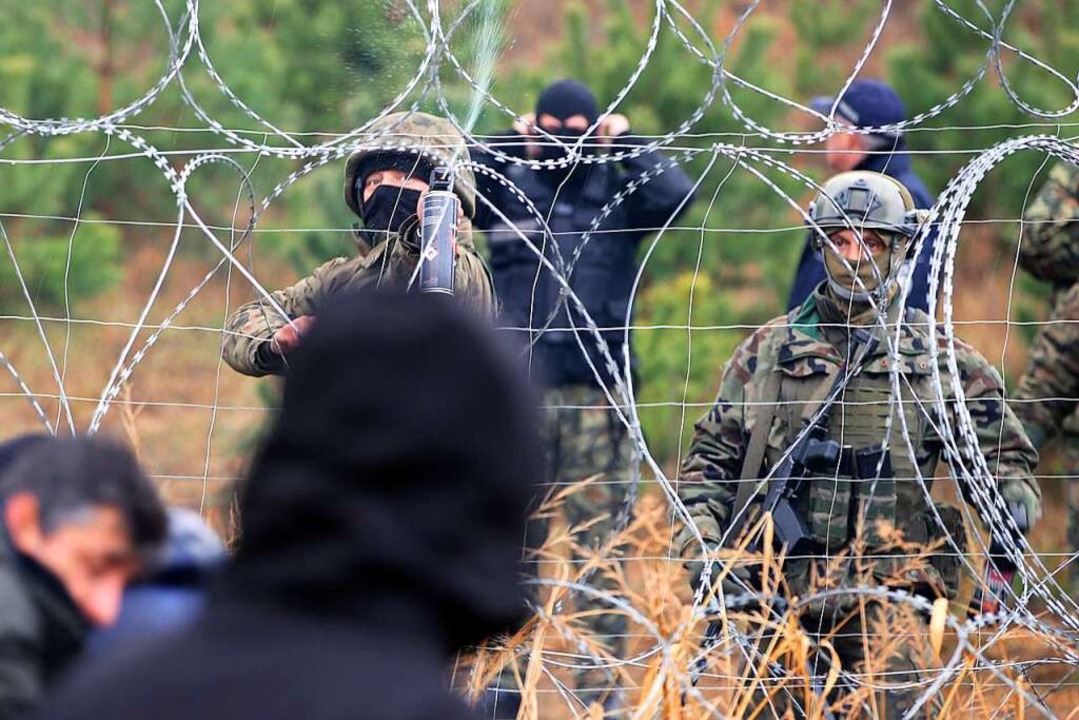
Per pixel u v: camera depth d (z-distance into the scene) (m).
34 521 6.36
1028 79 26.05
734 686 10.18
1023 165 24.19
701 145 27.22
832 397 12.03
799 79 32.03
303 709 4.17
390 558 4.36
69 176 28.16
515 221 15.89
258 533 4.46
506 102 26.14
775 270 25.59
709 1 29.50
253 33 30.19
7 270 26.11
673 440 21.28
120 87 30.56
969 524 10.86
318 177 27.45
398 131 12.59
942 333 12.64
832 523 12.04
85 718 4.30
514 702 11.09
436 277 10.72
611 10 29.94
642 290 25.45
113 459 6.50
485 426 4.45
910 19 33.62
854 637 11.92
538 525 10.12
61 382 11.12
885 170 16.16
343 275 12.49
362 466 4.38
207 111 30.05
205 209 29.22
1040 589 10.54
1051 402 15.93
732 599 9.96
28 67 28.98
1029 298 22.80
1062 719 10.82
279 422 4.50
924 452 12.34
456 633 4.49
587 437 14.80
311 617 4.39
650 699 8.79
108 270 26.86
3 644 6.12
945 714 9.55
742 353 12.88
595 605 11.59
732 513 12.62
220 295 27.58
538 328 15.32
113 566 6.38
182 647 4.41
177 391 24.03
